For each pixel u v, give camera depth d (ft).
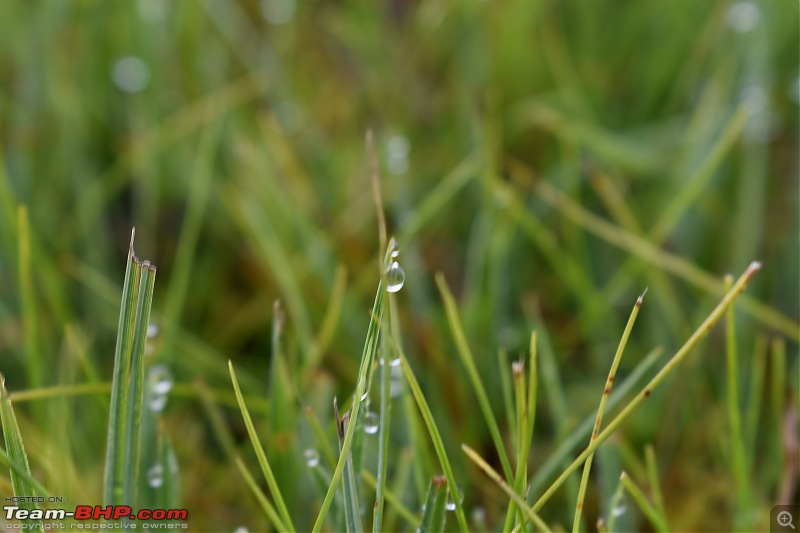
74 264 1.32
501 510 1.15
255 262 1.34
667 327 1.25
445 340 1.24
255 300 1.33
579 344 1.29
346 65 1.74
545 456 1.20
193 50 1.66
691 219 1.37
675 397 1.22
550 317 1.34
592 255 1.40
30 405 1.20
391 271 1.01
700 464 1.21
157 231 1.49
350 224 1.39
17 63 1.61
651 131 1.54
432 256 1.38
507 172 1.52
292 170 1.39
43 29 1.54
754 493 1.17
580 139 1.43
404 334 1.23
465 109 1.52
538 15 1.65
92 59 1.61
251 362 1.31
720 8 1.52
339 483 1.05
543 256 1.41
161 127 1.49
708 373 1.25
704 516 1.19
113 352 1.27
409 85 1.65
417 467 1.08
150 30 1.58
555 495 1.17
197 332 1.36
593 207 1.46
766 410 1.23
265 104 1.62
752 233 1.31
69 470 1.10
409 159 1.53
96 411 1.18
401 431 1.16
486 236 1.26
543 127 1.53
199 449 1.21
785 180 1.47
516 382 1.01
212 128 1.41
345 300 1.25
